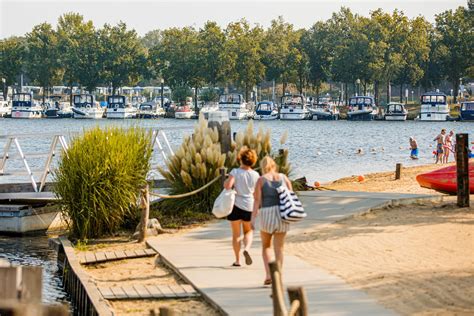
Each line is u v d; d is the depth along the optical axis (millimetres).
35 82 196875
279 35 184000
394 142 94625
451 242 17953
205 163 23641
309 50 185125
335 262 16078
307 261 16266
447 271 14953
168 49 177375
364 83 178375
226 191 15570
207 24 173625
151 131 23688
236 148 24672
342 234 19281
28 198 25734
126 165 22047
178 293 14102
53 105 187875
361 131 125375
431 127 138625
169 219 22844
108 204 21734
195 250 18094
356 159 65562
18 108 167750
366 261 16109
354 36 170750
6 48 191500
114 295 14125
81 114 170000
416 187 31484
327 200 23938
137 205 22438
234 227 15828
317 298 13008
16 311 7555
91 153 21844
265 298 13242
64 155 22281
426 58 175125
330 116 170500
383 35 170125
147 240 20016
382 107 188375
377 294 13266
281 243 13625
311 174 49938
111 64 180250
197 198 23422
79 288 15422
